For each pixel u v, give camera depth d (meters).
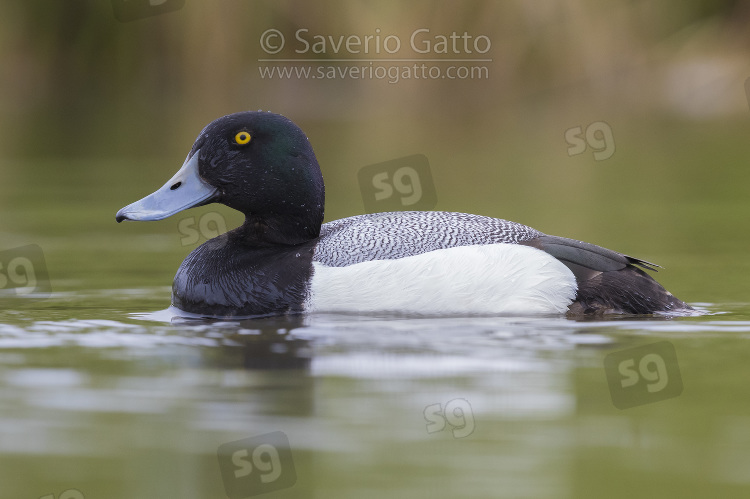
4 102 31.08
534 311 10.30
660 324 9.78
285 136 11.25
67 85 31.22
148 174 22.62
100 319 10.30
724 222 16.62
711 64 29.59
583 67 28.91
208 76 29.12
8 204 18.91
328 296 10.42
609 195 19.86
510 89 29.23
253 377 7.91
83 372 8.09
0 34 30.41
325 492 5.80
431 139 27.06
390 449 6.44
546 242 10.64
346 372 8.02
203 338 9.27
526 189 20.53
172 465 6.20
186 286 10.83
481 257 10.38
